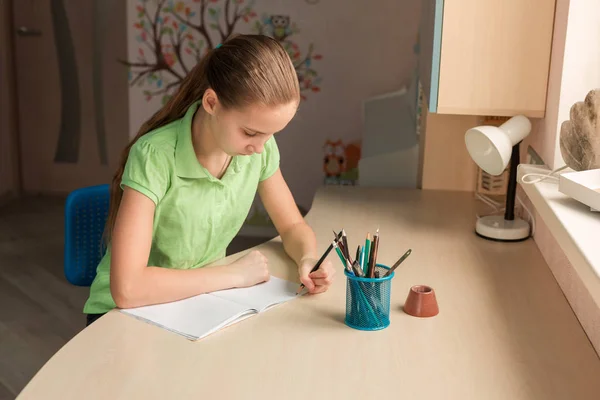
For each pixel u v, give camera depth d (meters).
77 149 4.71
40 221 4.37
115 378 1.11
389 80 3.81
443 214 2.15
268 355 1.19
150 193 1.39
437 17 1.85
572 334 1.31
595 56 1.66
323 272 1.44
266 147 1.67
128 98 4.21
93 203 1.94
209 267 1.48
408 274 1.60
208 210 1.53
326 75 3.89
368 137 3.85
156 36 3.94
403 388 1.10
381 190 2.46
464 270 1.64
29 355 2.76
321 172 4.03
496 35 1.85
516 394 1.09
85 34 4.52
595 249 1.12
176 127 1.46
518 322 1.35
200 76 1.45
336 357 1.19
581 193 1.35
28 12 4.53
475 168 2.46
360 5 3.77
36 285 3.45
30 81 4.64
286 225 1.71
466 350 1.23
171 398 1.05
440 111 1.91
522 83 1.86
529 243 1.86
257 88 1.25
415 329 1.31
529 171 1.73
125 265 1.35
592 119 1.47
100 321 1.31
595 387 1.12
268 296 1.43
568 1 1.65
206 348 1.21
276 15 3.86
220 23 3.90
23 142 4.75
